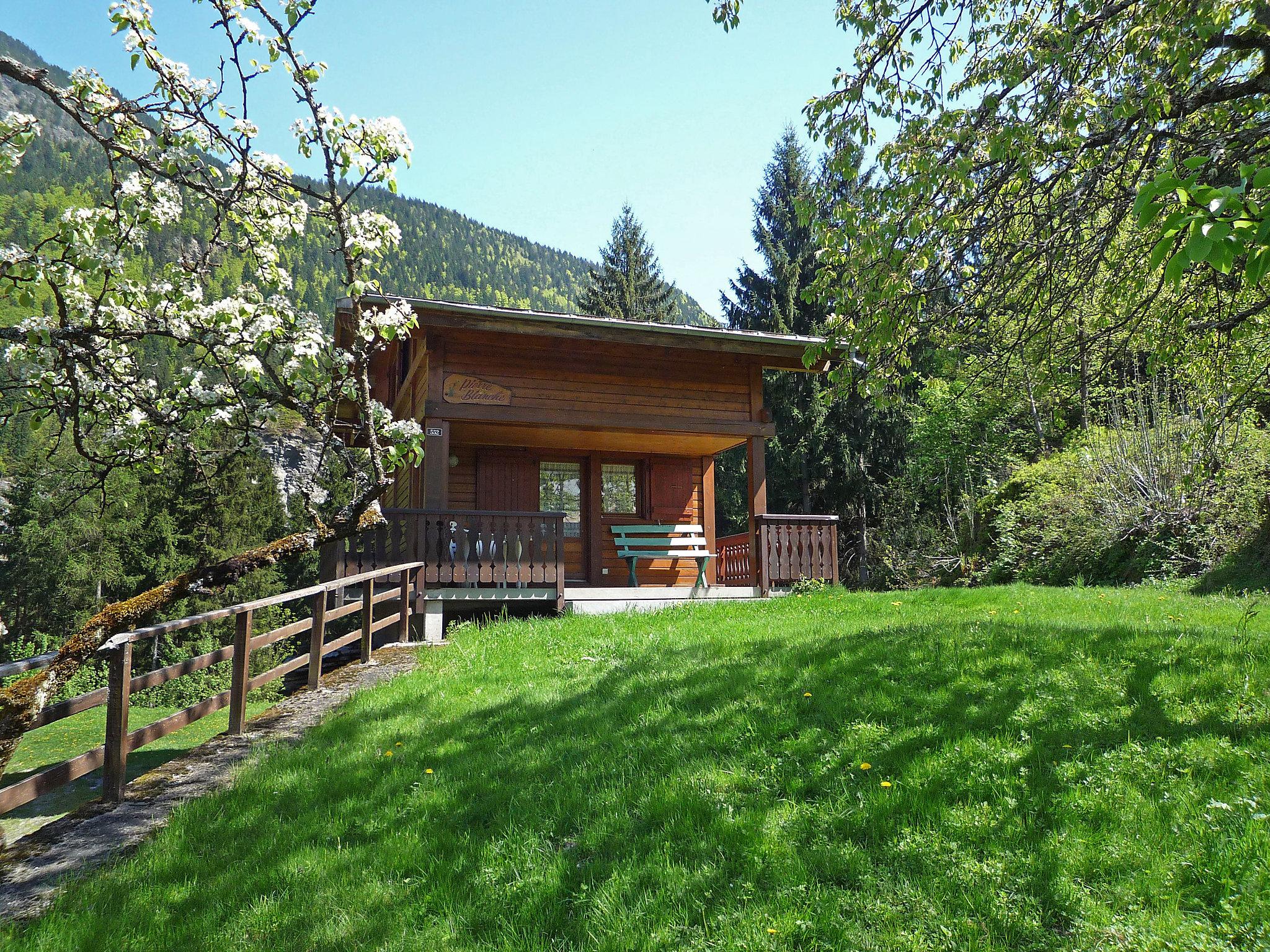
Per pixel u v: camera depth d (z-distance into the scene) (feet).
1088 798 14.33
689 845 14.05
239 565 16.49
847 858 13.26
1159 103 19.67
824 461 103.45
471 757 18.93
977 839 13.50
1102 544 50.67
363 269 16.88
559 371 44.27
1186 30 19.56
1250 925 10.82
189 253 17.08
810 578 45.27
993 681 20.26
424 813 16.20
